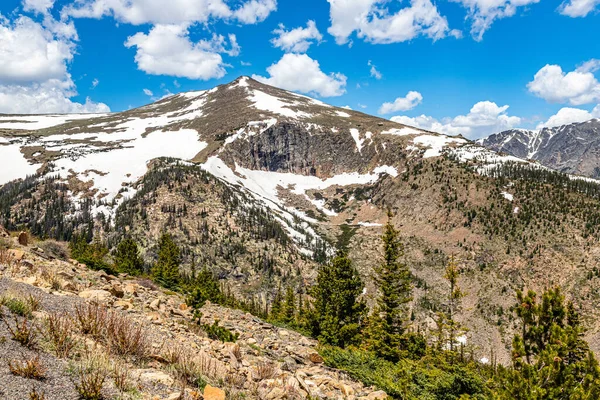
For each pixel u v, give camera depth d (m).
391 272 40.34
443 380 16.81
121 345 8.40
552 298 13.17
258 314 88.06
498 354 127.12
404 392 15.41
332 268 37.56
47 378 6.15
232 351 12.64
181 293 36.06
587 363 11.59
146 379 7.35
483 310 148.12
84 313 9.65
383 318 38.28
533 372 11.71
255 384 9.91
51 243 26.62
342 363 18.30
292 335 24.75
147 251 150.12
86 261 29.08
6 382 5.59
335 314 34.72
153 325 12.72
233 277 151.00
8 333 7.33
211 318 21.53
